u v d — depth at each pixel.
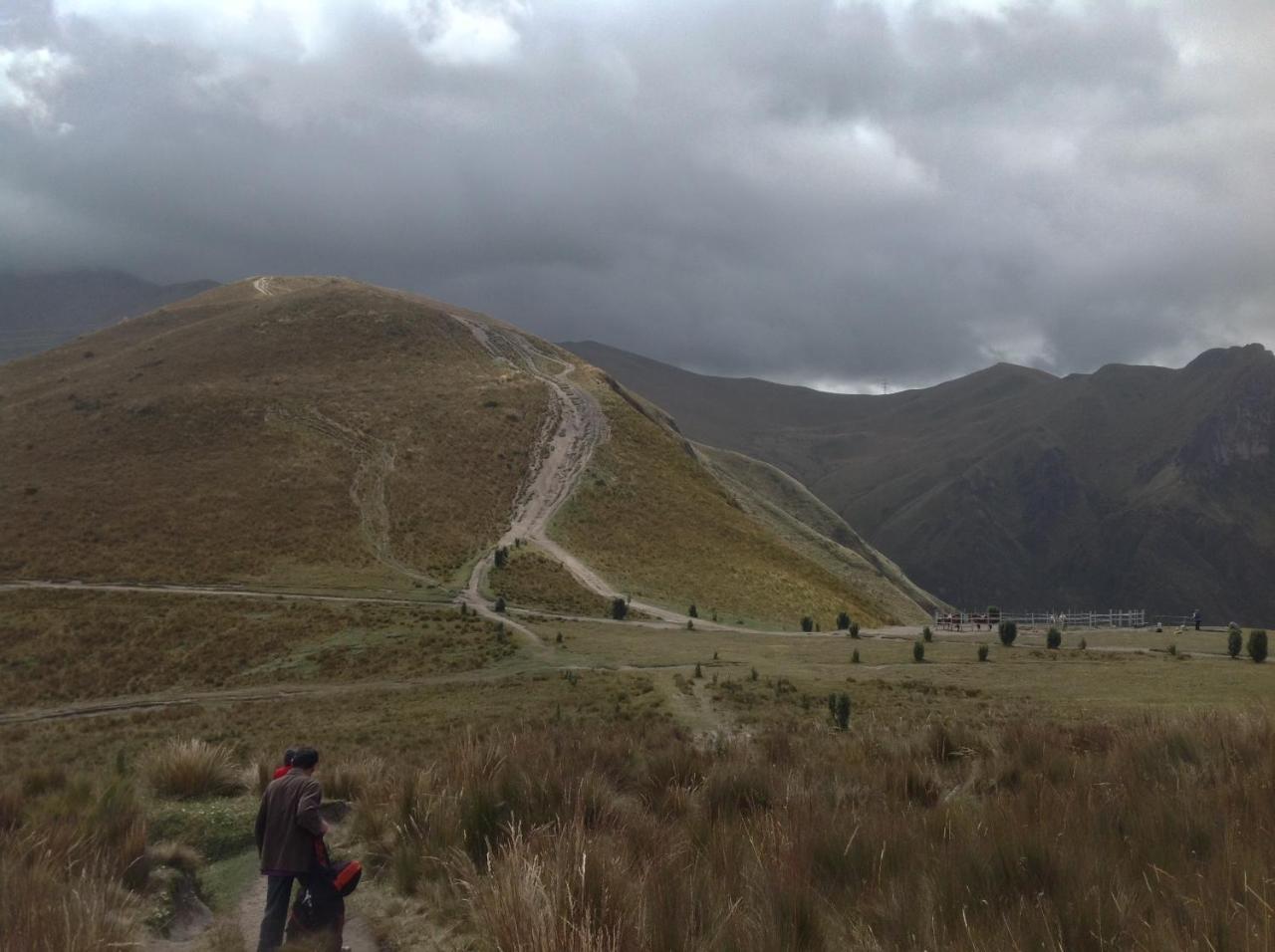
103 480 94.19
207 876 9.16
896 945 5.24
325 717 38.34
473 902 6.51
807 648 55.72
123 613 65.25
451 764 10.93
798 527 185.12
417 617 66.25
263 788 13.07
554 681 44.03
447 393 132.50
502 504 106.38
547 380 149.38
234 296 193.25
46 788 12.53
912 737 13.16
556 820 7.59
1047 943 4.88
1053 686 34.94
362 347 148.12
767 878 6.03
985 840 6.39
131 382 124.88
